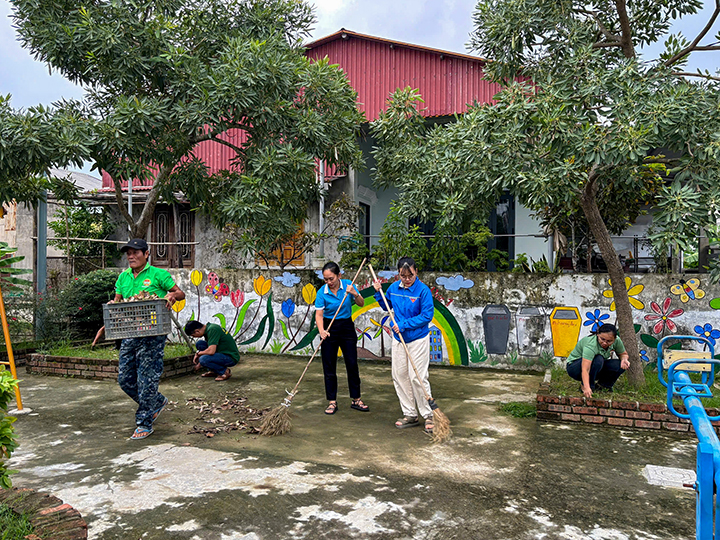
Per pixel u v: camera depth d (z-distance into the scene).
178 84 6.94
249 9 7.91
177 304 9.72
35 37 6.71
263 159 6.89
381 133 7.55
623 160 4.38
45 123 6.18
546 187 4.72
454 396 6.23
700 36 5.38
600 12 6.29
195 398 6.13
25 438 4.67
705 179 4.36
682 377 3.01
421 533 2.95
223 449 4.37
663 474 3.83
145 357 4.71
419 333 4.90
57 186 8.34
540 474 3.83
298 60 7.58
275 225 7.29
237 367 8.11
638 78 4.76
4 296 8.59
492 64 6.37
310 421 5.23
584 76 4.98
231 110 6.69
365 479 3.72
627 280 7.26
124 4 7.01
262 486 3.58
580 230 8.12
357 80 12.41
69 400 6.07
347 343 5.59
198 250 13.40
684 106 4.29
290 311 9.05
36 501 2.74
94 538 2.87
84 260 13.05
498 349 7.88
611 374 5.36
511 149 4.91
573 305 7.54
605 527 3.03
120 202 7.87
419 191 6.50
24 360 8.20
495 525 3.05
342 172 8.23
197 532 2.95
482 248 8.25
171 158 7.34
